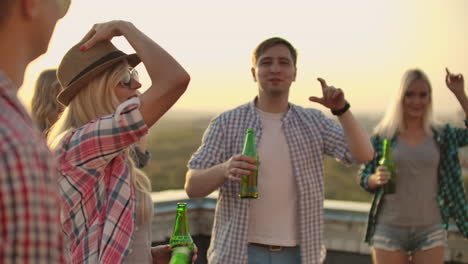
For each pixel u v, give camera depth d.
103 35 1.57
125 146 1.44
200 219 4.30
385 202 3.45
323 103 2.73
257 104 2.90
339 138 2.83
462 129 3.40
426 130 3.44
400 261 3.42
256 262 2.73
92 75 1.60
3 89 0.65
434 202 3.42
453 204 3.43
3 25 0.71
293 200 2.76
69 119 1.65
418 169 3.39
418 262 3.42
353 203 4.24
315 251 2.77
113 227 1.55
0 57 0.71
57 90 2.14
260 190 2.73
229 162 2.58
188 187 2.72
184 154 41.06
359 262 3.99
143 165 2.18
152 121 1.45
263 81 2.80
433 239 3.38
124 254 1.56
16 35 0.73
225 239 2.74
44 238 0.62
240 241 2.70
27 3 0.73
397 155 3.42
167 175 40.28
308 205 2.76
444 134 3.43
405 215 3.39
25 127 0.64
